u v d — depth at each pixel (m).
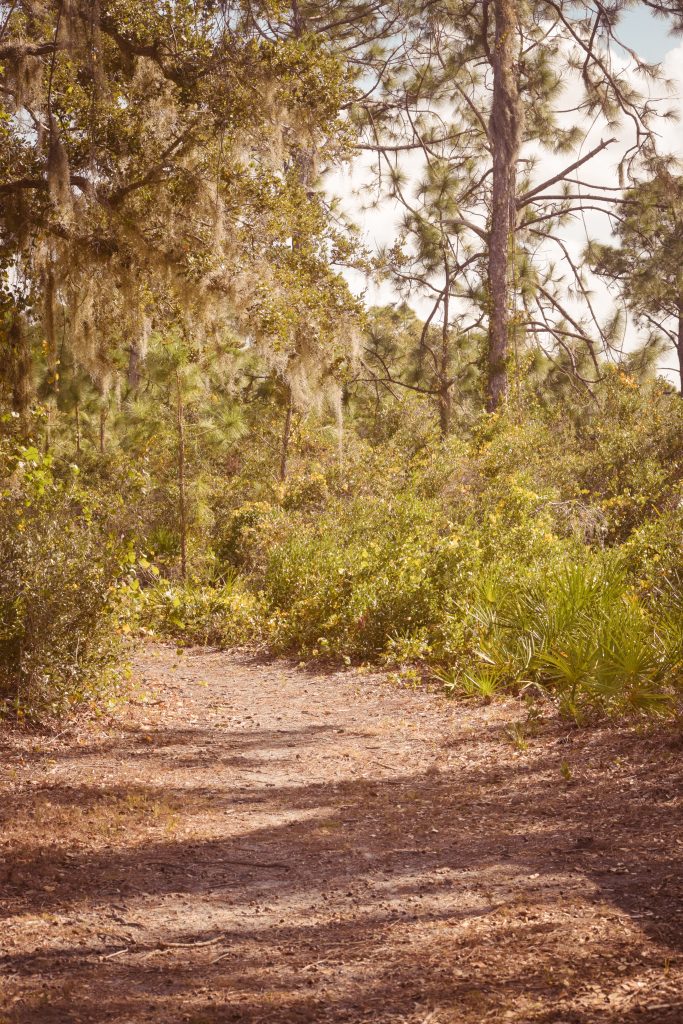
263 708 9.54
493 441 21.30
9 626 7.81
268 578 16.38
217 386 22.70
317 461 23.64
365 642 12.21
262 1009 3.08
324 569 14.71
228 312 13.21
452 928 3.72
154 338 17.67
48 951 3.58
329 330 13.61
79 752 7.12
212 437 21.31
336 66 12.24
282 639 13.48
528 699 8.32
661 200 29.06
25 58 11.41
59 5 10.73
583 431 24.38
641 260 32.81
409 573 12.62
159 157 12.21
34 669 7.78
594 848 4.62
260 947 3.64
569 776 6.07
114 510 9.09
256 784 6.44
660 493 16.52
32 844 4.84
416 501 16.97
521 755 6.82
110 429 22.41
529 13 27.09
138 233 11.93
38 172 11.59
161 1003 3.14
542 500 15.91
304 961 3.49
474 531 13.43
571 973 3.18
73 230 11.79
